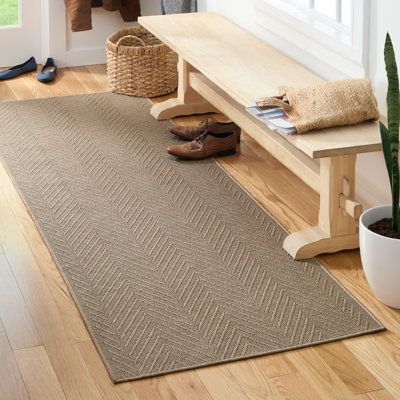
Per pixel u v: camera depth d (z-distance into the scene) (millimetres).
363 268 3152
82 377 2803
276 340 2967
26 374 2812
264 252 3471
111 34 5516
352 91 3352
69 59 5500
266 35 4352
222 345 2941
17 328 3027
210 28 4559
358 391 2746
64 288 3250
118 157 4262
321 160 3361
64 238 3559
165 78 5016
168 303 3158
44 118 4695
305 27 3902
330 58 3756
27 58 5516
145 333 3000
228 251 3479
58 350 2922
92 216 3729
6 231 3615
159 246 3512
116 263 3395
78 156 4266
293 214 3762
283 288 3244
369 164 3617
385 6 3344
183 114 4738
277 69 3943
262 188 3984
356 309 3121
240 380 2791
